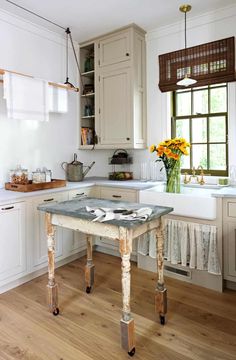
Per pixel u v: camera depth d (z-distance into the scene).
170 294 2.42
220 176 3.05
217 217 2.41
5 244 2.39
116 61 3.30
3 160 2.90
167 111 3.33
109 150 3.91
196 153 3.24
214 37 2.93
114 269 2.96
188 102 3.27
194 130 3.24
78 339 1.83
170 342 1.80
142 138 3.41
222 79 2.87
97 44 3.47
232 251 2.39
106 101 3.43
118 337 1.85
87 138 3.73
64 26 3.18
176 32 3.18
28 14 2.90
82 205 2.05
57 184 2.95
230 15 2.82
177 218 2.61
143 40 3.36
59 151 3.52
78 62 3.71
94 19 3.02
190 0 2.66
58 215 1.96
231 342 1.80
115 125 3.37
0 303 2.27
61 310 2.17
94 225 1.77
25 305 2.24
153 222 1.89
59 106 3.17
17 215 2.49
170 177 2.79
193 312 2.14
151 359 1.65
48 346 1.77
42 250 2.74
